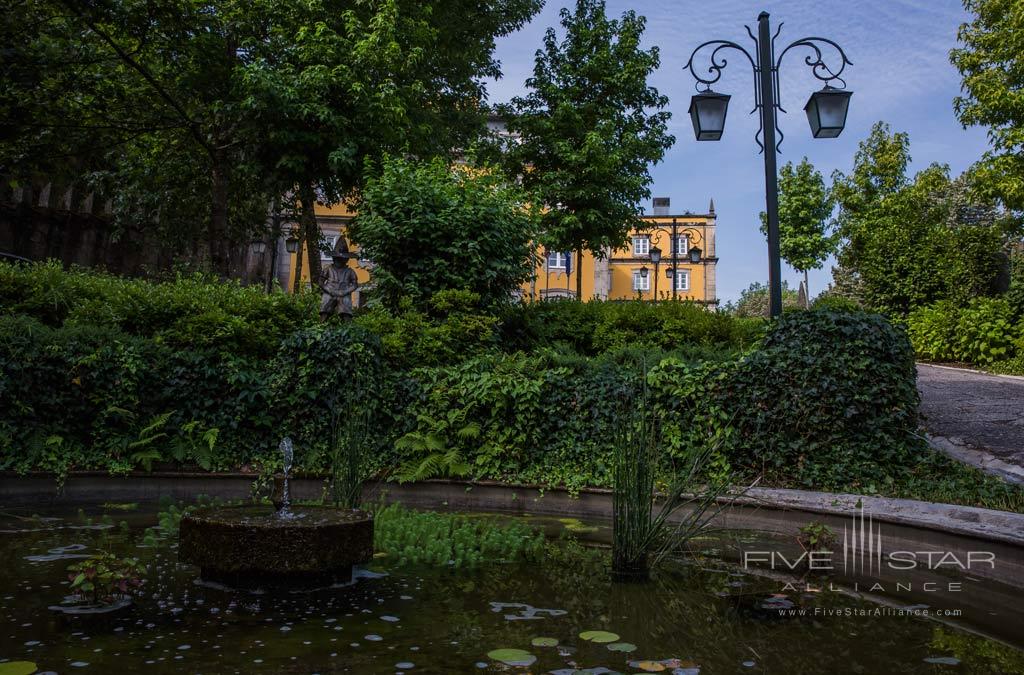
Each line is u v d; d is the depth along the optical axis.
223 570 3.83
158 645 2.90
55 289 8.84
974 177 18.12
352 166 15.88
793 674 2.74
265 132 15.98
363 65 15.79
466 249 10.42
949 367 14.43
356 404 7.83
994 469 6.40
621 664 2.80
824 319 7.09
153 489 7.38
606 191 19.94
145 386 7.75
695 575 4.43
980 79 17.61
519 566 4.63
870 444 6.64
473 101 22.44
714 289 48.12
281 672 2.62
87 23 13.53
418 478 7.63
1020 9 16.83
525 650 2.94
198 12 14.62
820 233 36.94
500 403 7.82
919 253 19.23
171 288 9.48
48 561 4.37
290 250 22.14
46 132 14.51
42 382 7.27
